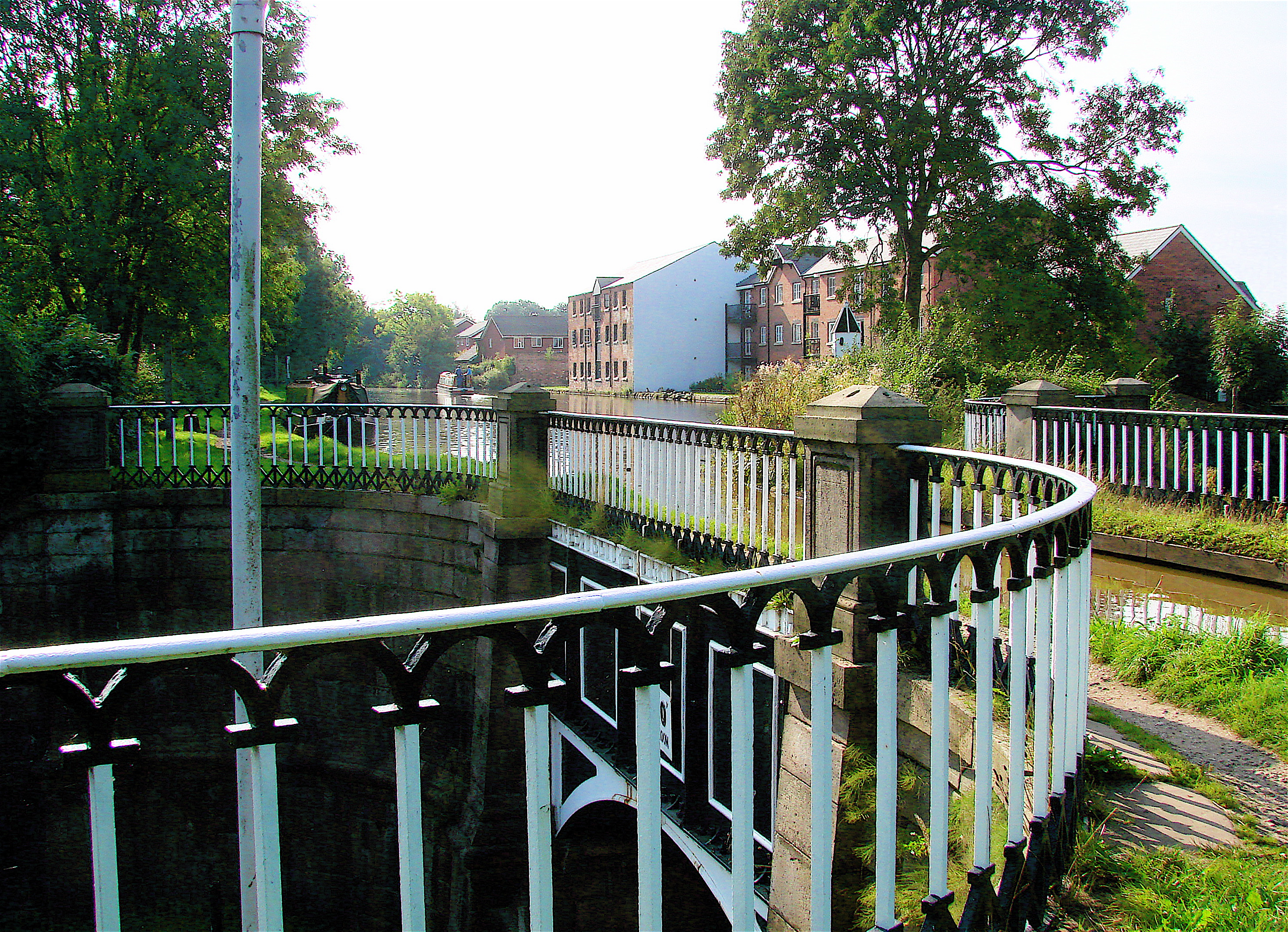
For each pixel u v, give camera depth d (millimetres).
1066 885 3207
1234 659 5379
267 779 1845
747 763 2369
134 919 12016
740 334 69125
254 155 6539
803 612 5383
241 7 6375
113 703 1687
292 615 12148
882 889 2711
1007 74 28172
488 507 10219
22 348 11695
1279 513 9523
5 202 19219
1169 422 10516
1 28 19516
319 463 12117
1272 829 3660
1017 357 27188
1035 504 4309
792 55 29047
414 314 121000
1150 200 29484
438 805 10984
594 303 78312
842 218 30000
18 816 11258
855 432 4961
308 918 12211
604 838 9086
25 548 11336
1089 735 4688
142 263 20516
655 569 7508
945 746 2807
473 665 10695
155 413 12016
